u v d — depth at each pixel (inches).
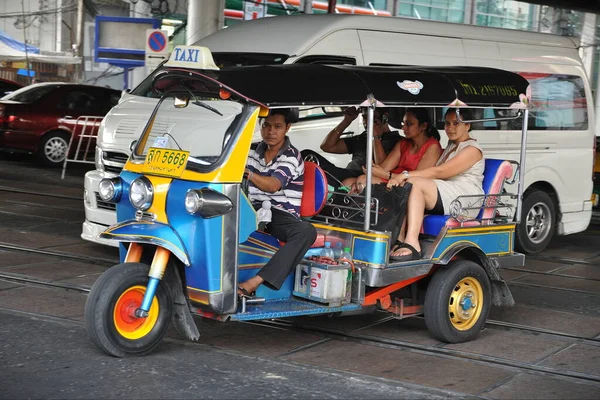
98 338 227.1
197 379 220.8
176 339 256.7
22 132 681.0
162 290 235.6
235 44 388.5
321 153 371.6
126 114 360.5
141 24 718.5
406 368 240.1
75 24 1359.5
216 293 227.1
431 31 410.6
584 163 472.7
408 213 266.2
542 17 1309.1
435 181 272.7
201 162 228.8
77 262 358.0
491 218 288.0
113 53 725.3
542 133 447.8
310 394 213.6
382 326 286.5
